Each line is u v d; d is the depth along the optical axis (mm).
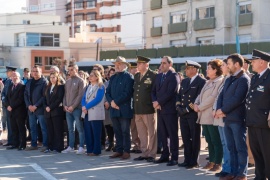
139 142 12148
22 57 58219
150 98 10664
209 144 9539
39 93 12812
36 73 12883
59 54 59500
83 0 92562
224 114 8344
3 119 16719
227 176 8539
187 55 40000
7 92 13273
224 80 8828
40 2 97125
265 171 7945
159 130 10562
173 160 10195
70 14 93812
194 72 9742
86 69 31781
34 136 13094
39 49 58719
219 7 43125
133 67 12477
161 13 49594
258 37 40844
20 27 59094
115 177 9055
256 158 8180
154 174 9281
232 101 8203
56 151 12469
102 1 90250
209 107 9203
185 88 9750
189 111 9656
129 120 11117
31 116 13000
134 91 10820
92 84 11812
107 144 13523
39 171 9766
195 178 8867
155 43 50500
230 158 8562
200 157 11227
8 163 10805
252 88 7938
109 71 13484
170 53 41500
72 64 12227
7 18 60438
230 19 43031
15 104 13031
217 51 37719
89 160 11078
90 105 11602
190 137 9875
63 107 12414
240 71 8375
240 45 36188
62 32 59875
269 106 7773
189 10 46000
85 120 11805
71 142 12477
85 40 68688
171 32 47750
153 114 10688
